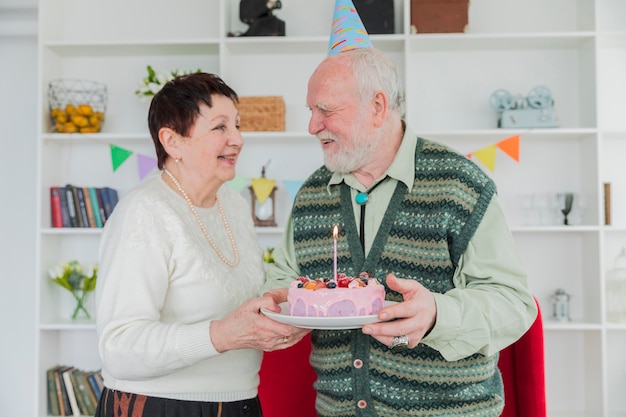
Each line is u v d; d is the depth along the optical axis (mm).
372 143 1514
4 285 3342
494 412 1452
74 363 3318
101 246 1498
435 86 3275
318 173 1663
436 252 1443
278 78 3316
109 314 1359
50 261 3193
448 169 1478
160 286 1405
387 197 1527
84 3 3363
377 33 3090
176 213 1467
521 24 3256
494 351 1373
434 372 1416
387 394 1438
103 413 1466
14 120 3363
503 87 3256
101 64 3361
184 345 1311
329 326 1188
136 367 1325
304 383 1851
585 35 3006
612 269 3148
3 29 3301
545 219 3215
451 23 3057
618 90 3240
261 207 3135
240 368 1513
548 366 3223
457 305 1310
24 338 3340
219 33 3293
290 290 1318
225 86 1547
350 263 1527
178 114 1493
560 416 3096
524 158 3250
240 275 1574
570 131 3004
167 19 3354
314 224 1602
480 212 1430
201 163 1516
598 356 3016
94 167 3344
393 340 1229
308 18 3305
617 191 3234
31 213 3342
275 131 3090
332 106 1506
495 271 1416
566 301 3090
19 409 3324
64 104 3145
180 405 1429
